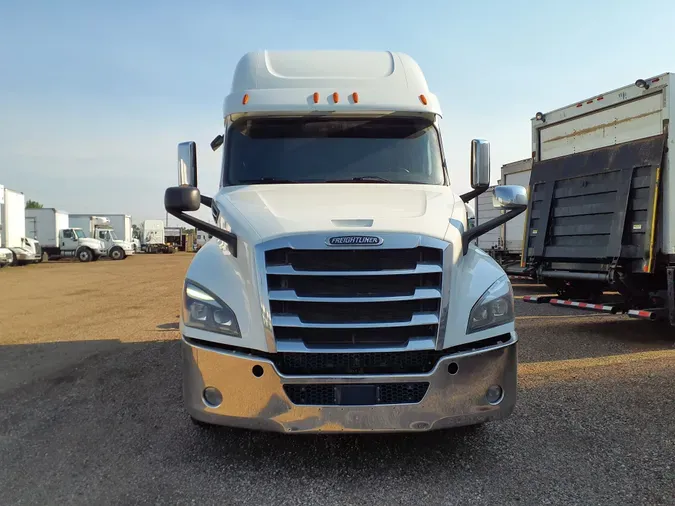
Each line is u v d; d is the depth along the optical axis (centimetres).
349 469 355
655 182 714
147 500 316
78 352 710
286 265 334
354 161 478
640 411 450
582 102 856
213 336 338
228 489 329
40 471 356
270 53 539
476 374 338
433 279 339
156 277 2064
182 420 447
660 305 734
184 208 377
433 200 414
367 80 504
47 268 2698
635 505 303
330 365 331
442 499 315
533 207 917
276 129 489
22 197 2839
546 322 887
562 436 401
